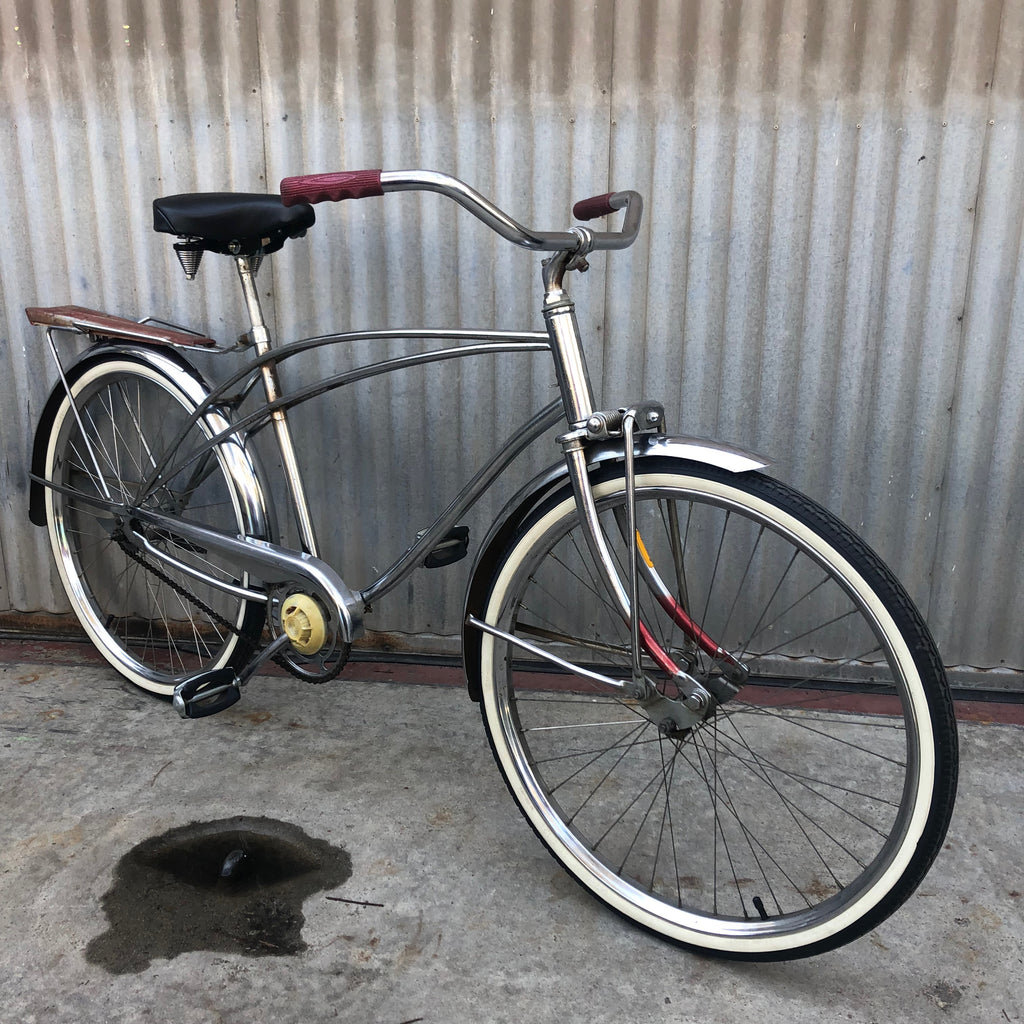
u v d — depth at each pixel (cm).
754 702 232
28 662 254
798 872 175
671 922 155
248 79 218
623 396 228
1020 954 154
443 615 254
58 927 158
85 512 236
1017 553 228
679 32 203
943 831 132
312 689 239
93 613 247
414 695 238
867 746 214
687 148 209
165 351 212
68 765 204
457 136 215
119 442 254
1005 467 222
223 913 162
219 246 190
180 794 194
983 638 236
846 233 211
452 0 206
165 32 217
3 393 253
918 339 216
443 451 238
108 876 170
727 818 191
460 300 227
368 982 148
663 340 223
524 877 173
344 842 181
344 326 232
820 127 205
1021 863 175
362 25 211
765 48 202
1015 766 206
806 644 241
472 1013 142
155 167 228
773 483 140
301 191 145
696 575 239
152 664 254
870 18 197
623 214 215
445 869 174
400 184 140
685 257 216
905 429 222
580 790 200
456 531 190
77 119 227
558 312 148
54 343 239
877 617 134
